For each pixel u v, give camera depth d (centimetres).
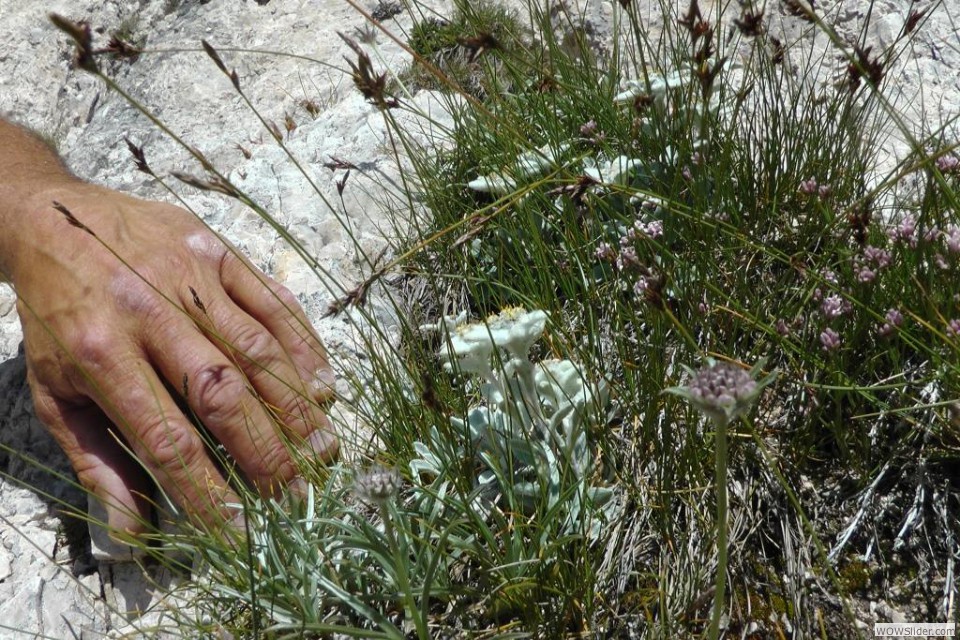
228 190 40
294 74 75
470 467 43
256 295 50
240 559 42
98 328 46
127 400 45
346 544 40
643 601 41
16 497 51
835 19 65
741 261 49
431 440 44
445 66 70
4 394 55
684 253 48
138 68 83
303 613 38
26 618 46
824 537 42
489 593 40
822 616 40
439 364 49
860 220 42
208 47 41
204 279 49
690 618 40
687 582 41
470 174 59
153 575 47
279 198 63
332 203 61
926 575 41
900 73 61
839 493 43
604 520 42
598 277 51
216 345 47
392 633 38
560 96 59
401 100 68
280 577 41
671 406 44
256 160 66
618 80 58
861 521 42
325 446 46
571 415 44
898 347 44
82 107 84
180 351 46
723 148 51
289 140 67
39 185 55
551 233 54
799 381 43
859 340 45
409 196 52
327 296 56
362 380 52
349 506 45
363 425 49
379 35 76
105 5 89
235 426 45
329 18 80
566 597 40
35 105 84
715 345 45
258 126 71
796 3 42
